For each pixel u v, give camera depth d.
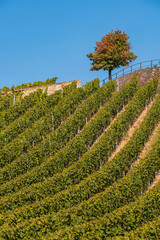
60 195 18.05
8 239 14.59
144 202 16.42
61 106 30.02
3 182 22.28
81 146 24.38
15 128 28.17
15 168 22.78
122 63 44.19
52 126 28.52
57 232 14.13
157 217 16.42
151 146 25.17
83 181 19.62
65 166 23.22
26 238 14.62
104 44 44.34
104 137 24.19
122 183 18.75
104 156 23.55
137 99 29.28
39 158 24.09
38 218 15.33
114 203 17.83
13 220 16.02
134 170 20.28
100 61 44.38
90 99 29.80
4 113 30.98
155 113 27.61
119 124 25.66
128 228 15.27
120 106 30.27
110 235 14.70
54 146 25.19
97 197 17.38
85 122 28.67
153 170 21.31
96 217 16.70
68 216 15.82
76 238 14.10
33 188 19.41
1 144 26.88
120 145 25.48
